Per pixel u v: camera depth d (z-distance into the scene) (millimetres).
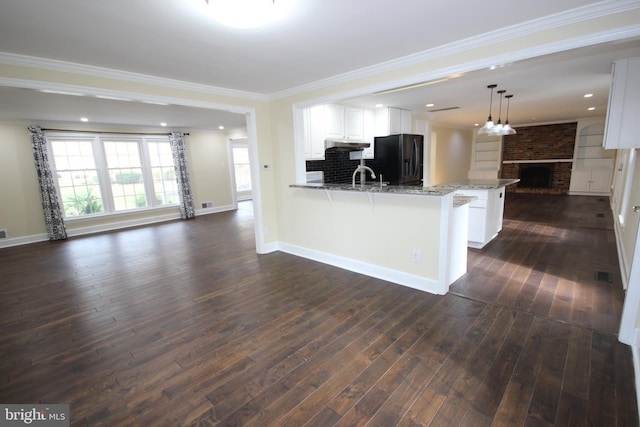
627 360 1962
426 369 1953
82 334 2520
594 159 8766
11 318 2812
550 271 3432
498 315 2559
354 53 2611
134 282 3600
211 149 8352
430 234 2961
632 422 1516
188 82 3424
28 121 5566
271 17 1823
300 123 3986
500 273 3422
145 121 6141
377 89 3004
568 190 9141
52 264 4359
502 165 10250
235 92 3850
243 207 9195
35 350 2316
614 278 3199
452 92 4375
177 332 2502
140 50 2408
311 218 4062
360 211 3498
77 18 1840
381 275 3418
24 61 2441
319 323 2547
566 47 2010
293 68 2990
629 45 2461
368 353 2135
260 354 2176
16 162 5570
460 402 1684
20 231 5648
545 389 1747
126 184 6988
